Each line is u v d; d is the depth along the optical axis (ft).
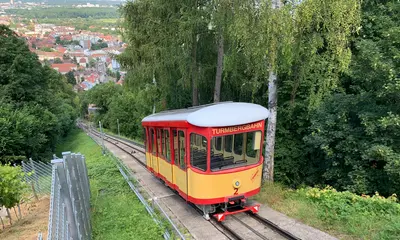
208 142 32.12
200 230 32.42
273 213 34.83
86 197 37.81
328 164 47.47
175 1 54.75
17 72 98.53
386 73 36.09
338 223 30.55
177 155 38.14
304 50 40.60
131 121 183.11
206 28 55.62
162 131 43.47
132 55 67.62
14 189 35.55
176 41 55.52
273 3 36.32
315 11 35.14
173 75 64.95
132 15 64.23
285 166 53.21
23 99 100.01
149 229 31.94
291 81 48.29
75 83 498.69
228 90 65.72
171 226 32.78
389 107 38.55
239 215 35.40
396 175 34.73
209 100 72.64
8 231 33.42
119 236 31.22
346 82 50.55
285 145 54.08
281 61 41.37
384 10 47.32
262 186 42.14
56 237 16.88
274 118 44.19
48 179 49.96
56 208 19.31
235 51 48.16
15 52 99.96
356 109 42.27
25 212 41.09
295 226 31.24
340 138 43.16
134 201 43.11
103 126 252.01
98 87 262.88
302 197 37.52
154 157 48.98
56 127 110.22
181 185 37.32
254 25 38.04
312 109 46.93
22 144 86.17
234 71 51.98
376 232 27.86
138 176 58.29
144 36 64.28
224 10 45.03
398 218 28.91
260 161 35.53
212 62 63.72
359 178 39.65
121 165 66.33
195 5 53.62
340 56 37.14
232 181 33.37
